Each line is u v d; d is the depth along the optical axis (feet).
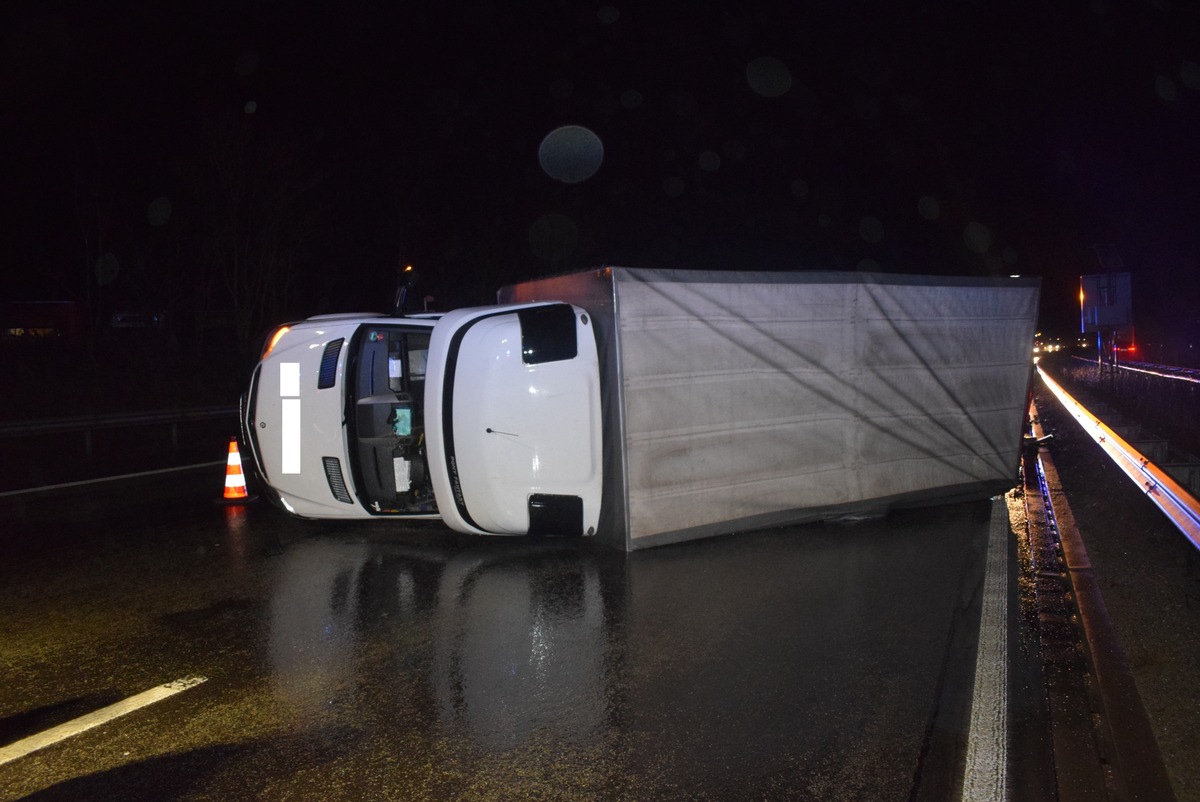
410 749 12.16
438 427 22.81
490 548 23.91
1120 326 97.40
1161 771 10.72
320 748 12.25
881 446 26.76
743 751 11.82
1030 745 11.80
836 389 25.77
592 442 22.74
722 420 23.76
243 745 12.40
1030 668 14.52
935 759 11.48
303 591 20.22
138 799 10.99
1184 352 96.17
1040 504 29.17
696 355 23.35
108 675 15.26
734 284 23.91
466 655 15.76
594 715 13.07
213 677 15.02
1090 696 13.37
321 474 25.45
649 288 22.65
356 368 24.97
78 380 68.59
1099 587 18.83
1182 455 31.60
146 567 22.74
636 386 22.44
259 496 33.37
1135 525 25.04
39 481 38.45
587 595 19.27
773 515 24.68
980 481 29.30
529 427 22.21
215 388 78.74
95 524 28.35
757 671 14.62
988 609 17.78
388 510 25.27
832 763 11.43
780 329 24.71
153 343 77.66
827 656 15.25
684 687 14.02
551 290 25.40
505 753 11.95
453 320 23.47
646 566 21.66
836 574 20.67
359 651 16.12
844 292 25.90
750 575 20.68
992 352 29.48
